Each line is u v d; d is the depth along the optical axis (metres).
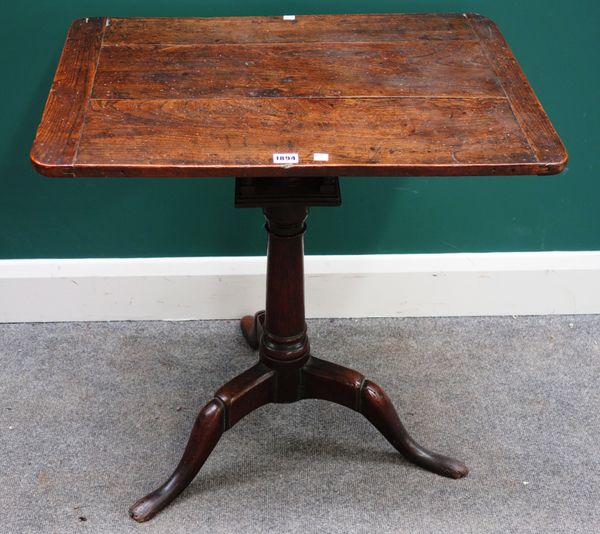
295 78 1.33
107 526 1.57
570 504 1.62
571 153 1.85
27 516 1.58
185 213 1.88
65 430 1.75
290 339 1.60
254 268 1.95
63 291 1.97
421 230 1.94
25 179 1.83
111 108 1.26
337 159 1.17
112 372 1.89
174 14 1.68
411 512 1.60
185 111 1.25
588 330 2.04
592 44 1.72
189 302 2.00
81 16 1.66
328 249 1.96
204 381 1.88
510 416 1.81
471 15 1.52
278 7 1.67
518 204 1.91
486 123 1.25
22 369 1.89
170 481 1.59
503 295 2.03
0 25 1.65
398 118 1.25
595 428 1.79
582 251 1.99
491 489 1.65
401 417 1.80
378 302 2.03
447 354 1.96
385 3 1.68
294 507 1.61
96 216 1.88
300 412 1.80
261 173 1.17
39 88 1.74
